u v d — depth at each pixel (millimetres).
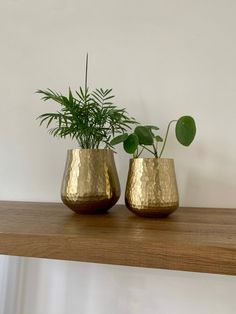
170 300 771
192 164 775
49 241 458
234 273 386
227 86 761
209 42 774
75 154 640
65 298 840
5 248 474
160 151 786
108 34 839
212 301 747
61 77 874
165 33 800
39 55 893
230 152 755
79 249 445
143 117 808
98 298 818
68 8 874
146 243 421
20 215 655
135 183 610
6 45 919
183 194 777
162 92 798
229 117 758
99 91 761
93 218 620
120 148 804
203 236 457
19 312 869
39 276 862
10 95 909
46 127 873
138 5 820
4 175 903
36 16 899
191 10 787
